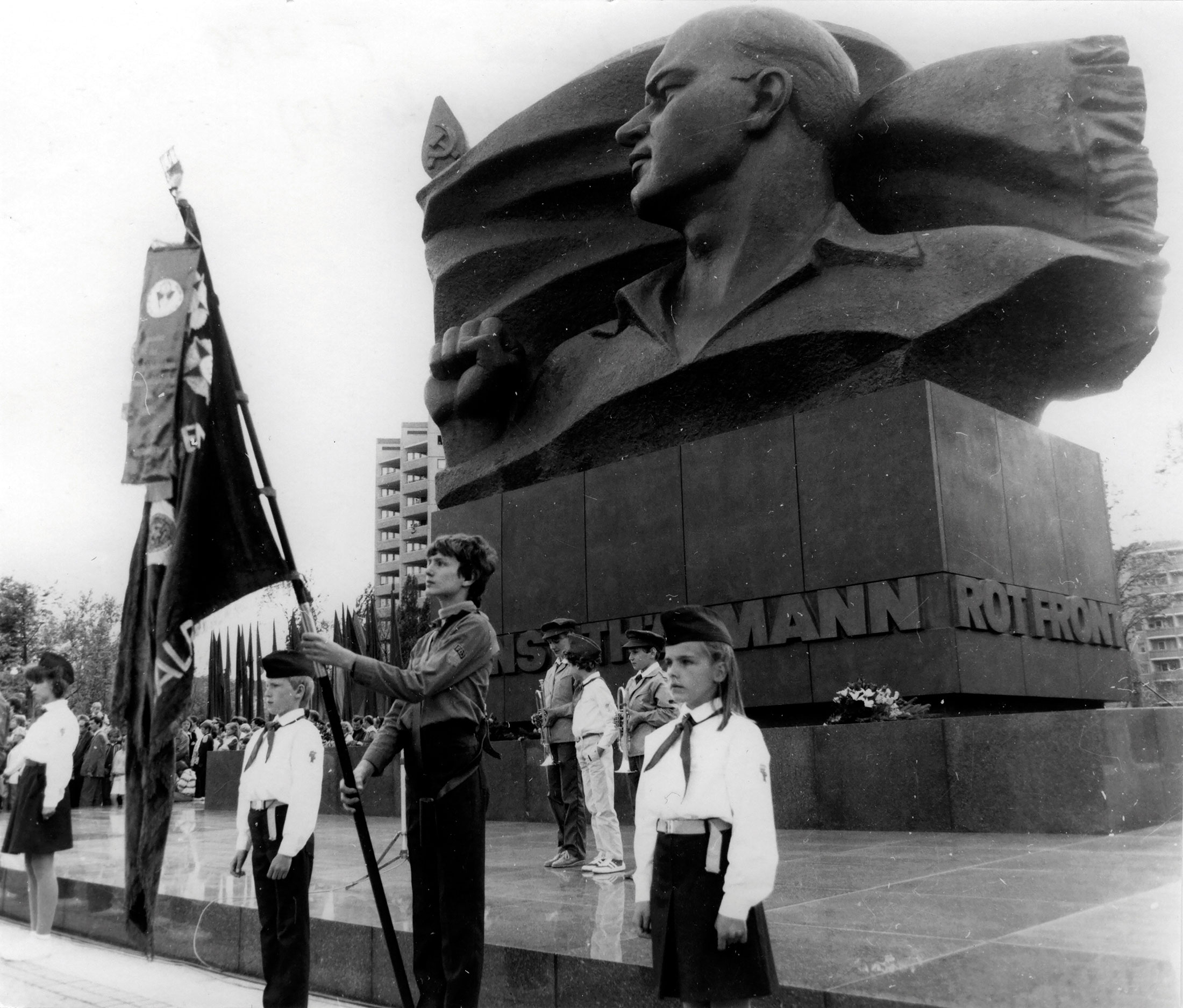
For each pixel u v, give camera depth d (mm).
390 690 3805
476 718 4023
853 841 7824
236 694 26953
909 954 4145
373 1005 5055
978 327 10195
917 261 10562
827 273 11109
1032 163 10727
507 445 13891
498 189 15156
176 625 3602
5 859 8469
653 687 7066
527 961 4566
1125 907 4910
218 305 3857
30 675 6535
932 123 11281
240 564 3725
